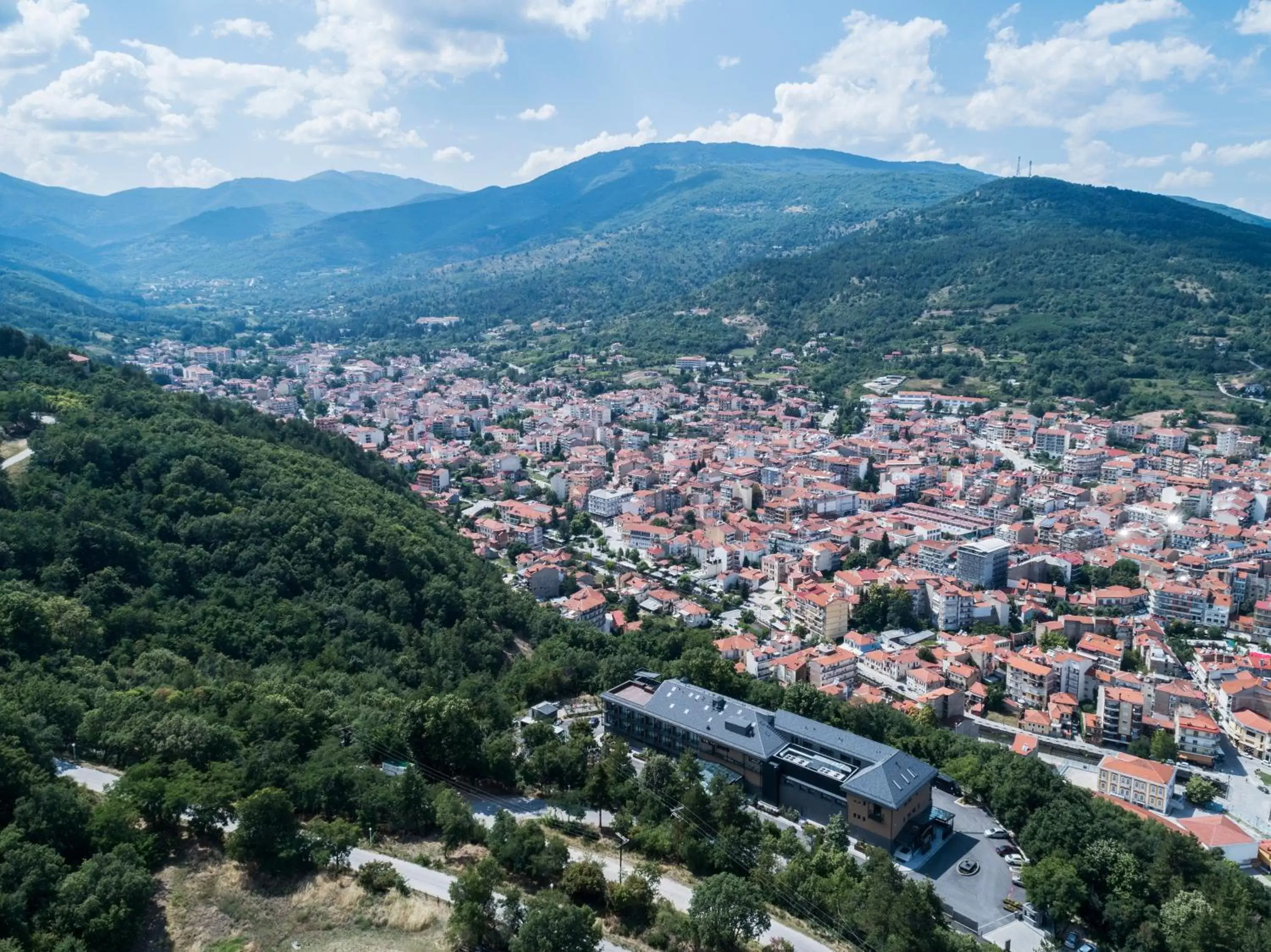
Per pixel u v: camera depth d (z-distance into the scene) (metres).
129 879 143.25
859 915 174.75
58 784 166.38
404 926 151.62
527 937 142.88
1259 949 178.88
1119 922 194.88
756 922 163.00
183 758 186.25
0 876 138.88
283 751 197.00
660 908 168.75
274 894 157.50
